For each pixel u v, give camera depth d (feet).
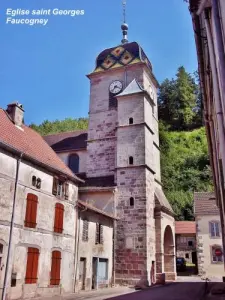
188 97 259.39
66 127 272.72
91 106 111.14
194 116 250.78
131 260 83.56
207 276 111.04
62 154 111.86
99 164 102.53
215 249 113.09
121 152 95.14
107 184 95.40
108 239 83.66
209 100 33.60
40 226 57.36
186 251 153.58
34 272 54.39
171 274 98.32
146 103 100.58
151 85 117.50
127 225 87.10
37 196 57.62
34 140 69.97
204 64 30.25
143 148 93.20
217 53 18.51
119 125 98.32
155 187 104.37
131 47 113.50
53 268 59.36
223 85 17.63
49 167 61.00
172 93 259.19
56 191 63.36
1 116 63.82
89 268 72.18
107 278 80.28
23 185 54.60
